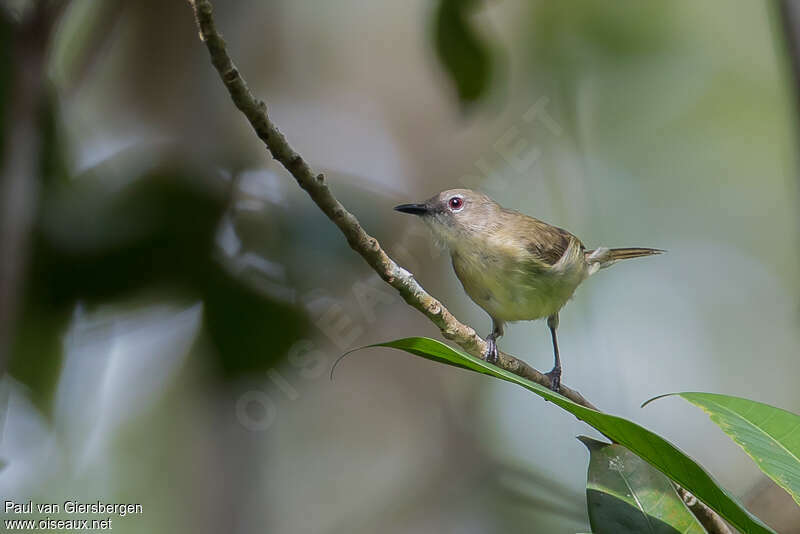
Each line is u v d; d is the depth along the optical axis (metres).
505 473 11.86
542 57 13.52
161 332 9.69
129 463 10.68
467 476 12.12
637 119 14.77
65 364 8.67
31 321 8.12
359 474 12.19
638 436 4.32
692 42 14.62
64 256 7.98
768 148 15.33
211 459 10.61
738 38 14.87
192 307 8.52
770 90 14.99
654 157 15.17
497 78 9.02
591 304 13.61
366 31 12.69
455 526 11.80
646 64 14.19
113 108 9.86
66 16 8.47
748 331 15.45
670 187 15.30
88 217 8.07
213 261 8.23
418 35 12.59
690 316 15.33
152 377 10.45
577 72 13.74
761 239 15.59
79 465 10.24
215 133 9.66
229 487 10.55
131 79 9.88
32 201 7.31
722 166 15.46
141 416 10.67
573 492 11.52
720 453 14.16
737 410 4.80
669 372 14.55
